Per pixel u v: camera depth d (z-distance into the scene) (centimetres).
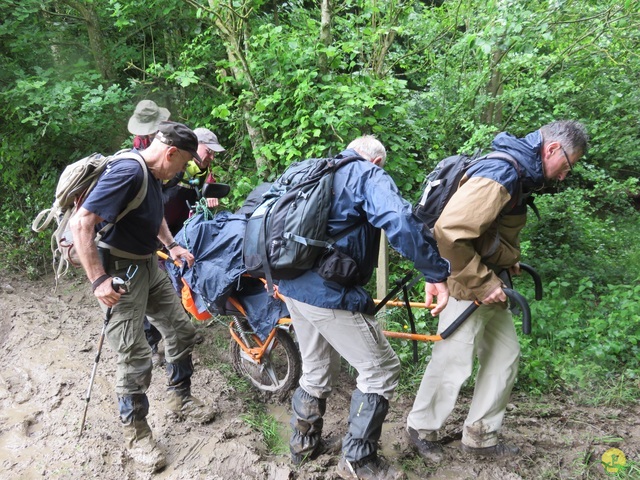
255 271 239
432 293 228
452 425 295
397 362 238
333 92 402
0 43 563
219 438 278
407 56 532
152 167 245
